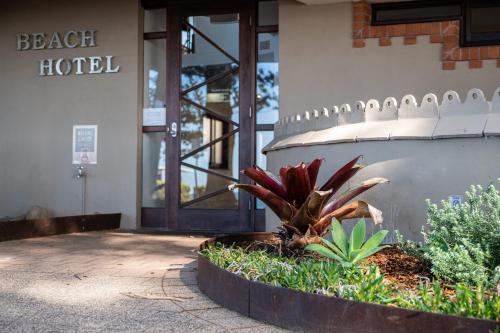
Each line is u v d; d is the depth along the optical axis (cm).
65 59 917
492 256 342
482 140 430
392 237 462
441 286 329
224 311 345
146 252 605
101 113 900
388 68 775
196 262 532
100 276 455
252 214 861
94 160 899
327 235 460
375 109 494
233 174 873
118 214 880
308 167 429
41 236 742
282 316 307
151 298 377
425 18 764
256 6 873
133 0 893
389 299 285
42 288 407
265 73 867
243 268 372
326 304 285
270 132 862
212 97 887
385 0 784
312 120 557
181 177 892
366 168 480
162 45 909
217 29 887
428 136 449
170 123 896
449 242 363
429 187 449
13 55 937
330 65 798
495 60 736
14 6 938
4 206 933
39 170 921
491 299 270
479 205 379
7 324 313
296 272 343
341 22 796
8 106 938
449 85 752
